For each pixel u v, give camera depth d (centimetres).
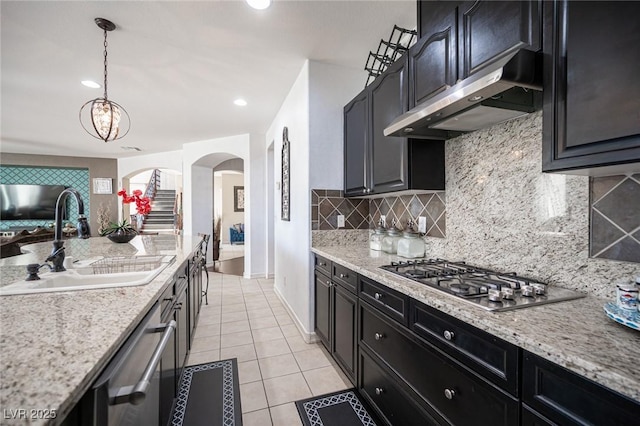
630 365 63
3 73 280
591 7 85
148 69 275
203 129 485
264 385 197
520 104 126
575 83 89
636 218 101
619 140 79
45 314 91
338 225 272
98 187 724
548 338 76
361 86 279
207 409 174
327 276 231
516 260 144
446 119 145
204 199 608
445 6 146
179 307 172
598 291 111
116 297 108
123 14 197
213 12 197
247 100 357
